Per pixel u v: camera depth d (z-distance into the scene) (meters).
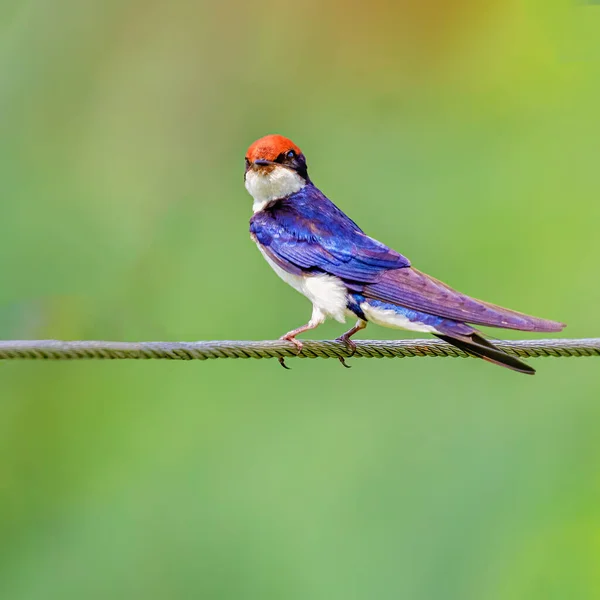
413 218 14.09
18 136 14.45
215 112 14.86
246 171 10.09
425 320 8.32
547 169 14.55
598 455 11.52
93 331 12.06
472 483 11.40
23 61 14.70
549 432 11.63
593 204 14.20
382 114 14.97
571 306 13.18
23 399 12.31
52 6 14.88
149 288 13.52
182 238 14.06
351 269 9.00
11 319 11.20
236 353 7.93
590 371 11.86
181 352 7.60
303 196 9.83
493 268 13.52
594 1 12.14
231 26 15.08
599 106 14.75
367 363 12.14
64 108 14.67
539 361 11.88
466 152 14.75
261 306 12.98
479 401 11.84
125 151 14.60
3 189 14.16
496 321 7.89
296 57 15.08
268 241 9.45
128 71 14.88
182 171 14.60
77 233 14.04
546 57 15.09
